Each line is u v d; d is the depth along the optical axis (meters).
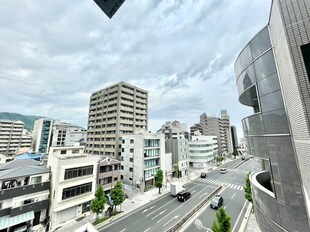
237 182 37.59
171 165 43.69
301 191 5.51
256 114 8.17
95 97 58.09
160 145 38.12
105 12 4.26
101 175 26.84
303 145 5.14
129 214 21.55
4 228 16.16
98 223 19.12
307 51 5.32
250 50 8.50
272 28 6.87
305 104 4.95
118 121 47.44
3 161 44.62
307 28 5.18
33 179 20.19
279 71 6.55
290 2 5.67
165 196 28.77
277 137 6.64
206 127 89.06
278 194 6.56
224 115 101.88
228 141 96.25
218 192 30.30
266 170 11.79
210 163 66.38
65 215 20.03
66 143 80.62
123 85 50.91
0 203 17.17
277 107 6.66
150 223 18.95
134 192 30.98
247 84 8.88
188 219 19.75
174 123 83.94
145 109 57.44
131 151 36.28
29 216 17.94
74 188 21.22
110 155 46.44
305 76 5.04
